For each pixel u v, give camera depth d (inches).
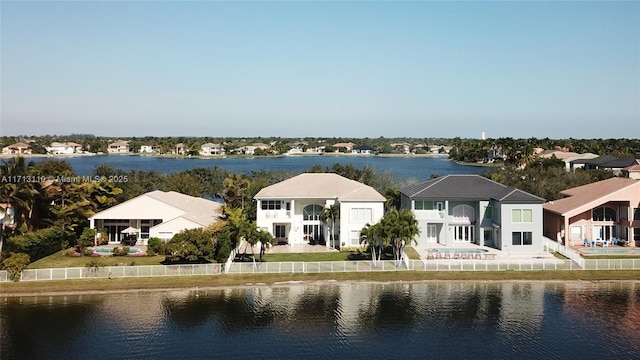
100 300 1819.6
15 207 2331.4
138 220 2586.1
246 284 1966.0
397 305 1782.7
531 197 2381.9
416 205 2549.2
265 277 2011.6
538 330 1583.4
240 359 1406.3
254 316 1694.1
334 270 2069.4
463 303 1800.0
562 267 2095.2
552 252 2363.4
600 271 2068.2
